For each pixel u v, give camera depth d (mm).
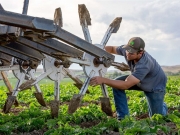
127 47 9570
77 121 10047
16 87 12078
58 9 11500
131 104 13641
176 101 14250
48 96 19047
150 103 10273
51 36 8344
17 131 9328
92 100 16750
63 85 26156
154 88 10078
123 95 10492
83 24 10555
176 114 10156
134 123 8516
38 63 12102
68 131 8297
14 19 7520
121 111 10430
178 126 8562
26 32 8344
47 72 11180
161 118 9328
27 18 7590
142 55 9742
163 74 10148
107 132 8430
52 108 10523
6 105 11977
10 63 12109
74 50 10156
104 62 10219
